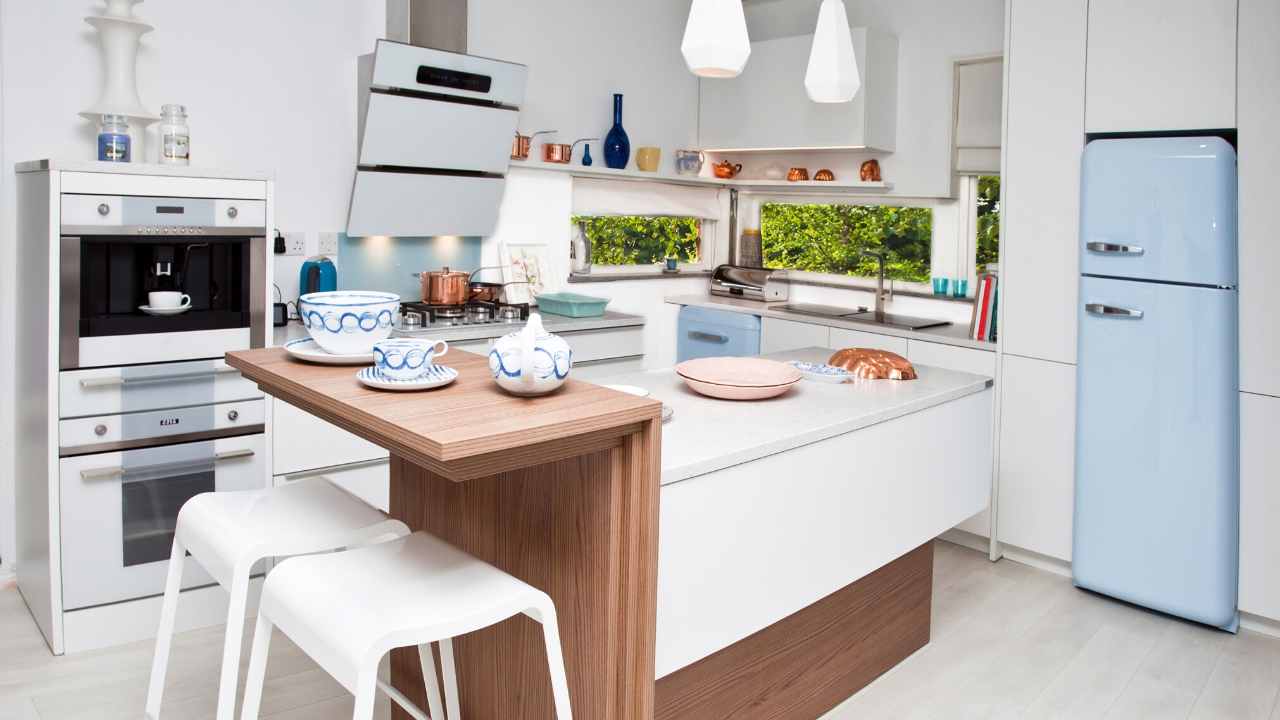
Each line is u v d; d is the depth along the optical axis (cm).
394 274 435
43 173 293
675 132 541
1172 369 335
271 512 207
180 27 366
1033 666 309
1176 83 336
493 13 448
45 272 294
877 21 491
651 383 292
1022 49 376
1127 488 351
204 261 327
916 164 479
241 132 385
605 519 183
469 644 223
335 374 197
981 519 407
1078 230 366
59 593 299
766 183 534
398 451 167
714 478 204
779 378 278
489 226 449
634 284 526
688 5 541
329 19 404
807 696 266
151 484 313
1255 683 301
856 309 512
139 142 338
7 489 349
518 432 155
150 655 303
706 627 206
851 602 280
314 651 158
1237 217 324
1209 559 333
